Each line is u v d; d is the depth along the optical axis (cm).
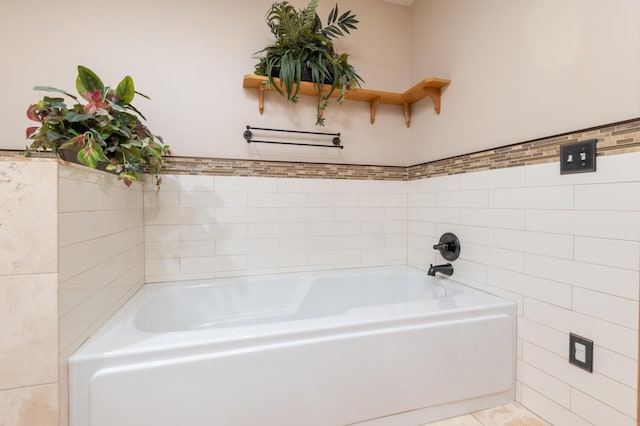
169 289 162
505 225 140
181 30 172
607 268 101
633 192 94
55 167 81
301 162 195
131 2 165
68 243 87
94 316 104
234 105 181
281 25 167
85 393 88
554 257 118
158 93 169
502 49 141
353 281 194
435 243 189
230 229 183
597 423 104
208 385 97
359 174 207
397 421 119
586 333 107
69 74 155
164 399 93
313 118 196
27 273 79
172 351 95
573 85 111
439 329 122
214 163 179
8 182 78
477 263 156
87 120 110
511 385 134
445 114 180
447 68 178
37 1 151
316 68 170
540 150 123
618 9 98
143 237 167
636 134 93
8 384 79
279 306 184
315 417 108
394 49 212
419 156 205
